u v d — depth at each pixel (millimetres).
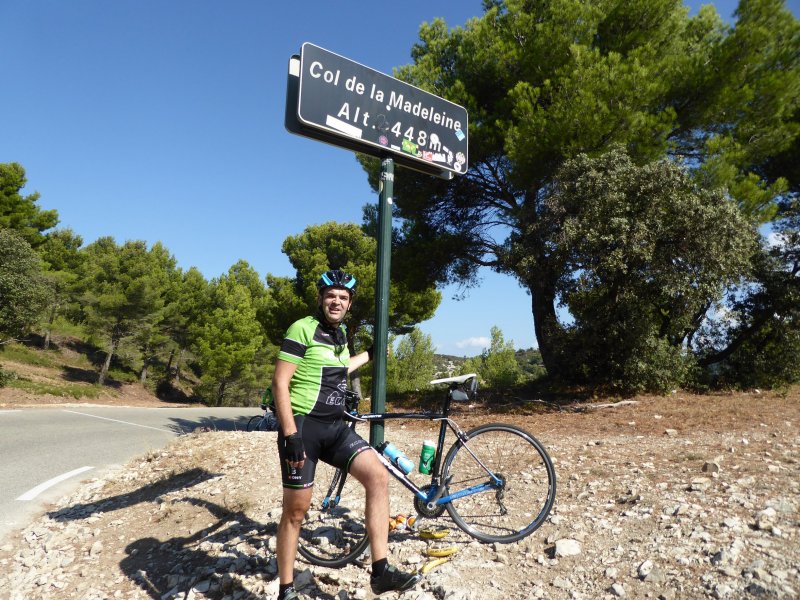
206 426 14703
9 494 5980
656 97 12891
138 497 5492
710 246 10523
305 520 3797
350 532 3557
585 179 11078
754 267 13367
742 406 9141
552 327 13297
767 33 12703
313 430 2648
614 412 9484
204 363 39312
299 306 25547
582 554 2928
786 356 13586
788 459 4328
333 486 3416
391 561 3117
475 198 16094
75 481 6676
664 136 12547
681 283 10914
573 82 12180
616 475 4355
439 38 16094
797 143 15789
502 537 3289
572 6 12805
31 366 32688
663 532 3021
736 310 14648
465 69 14750
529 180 13211
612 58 12469
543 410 10523
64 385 27078
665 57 13430
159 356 43500
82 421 13516
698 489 3662
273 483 5059
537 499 3629
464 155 4246
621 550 2887
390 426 9000
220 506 4609
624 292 11836
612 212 10711
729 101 13047
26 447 9016
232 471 5809
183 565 3516
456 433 3428
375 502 2633
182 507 4742
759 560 2492
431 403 13031
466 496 3359
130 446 9609
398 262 15977
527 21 13508
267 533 3738
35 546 4352
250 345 40656
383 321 3410
